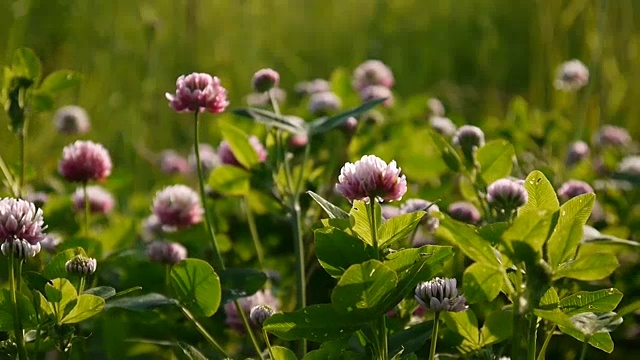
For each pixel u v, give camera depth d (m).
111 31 1.93
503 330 0.92
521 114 1.29
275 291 1.08
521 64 2.18
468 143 1.04
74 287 0.94
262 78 1.09
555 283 1.01
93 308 0.92
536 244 0.86
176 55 1.89
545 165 1.22
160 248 1.05
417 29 2.26
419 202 1.04
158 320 1.03
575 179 1.22
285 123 1.04
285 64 2.04
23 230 0.91
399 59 2.09
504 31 2.31
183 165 1.42
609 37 1.60
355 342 0.94
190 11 1.84
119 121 1.68
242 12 1.99
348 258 0.89
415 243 1.09
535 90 1.75
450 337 0.93
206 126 1.66
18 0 1.86
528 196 0.91
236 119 1.28
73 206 1.18
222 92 1.01
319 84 1.46
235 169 1.06
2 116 1.42
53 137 1.48
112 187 1.25
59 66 1.85
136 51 1.87
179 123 1.70
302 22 2.25
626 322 1.08
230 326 1.03
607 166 1.25
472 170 1.03
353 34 2.24
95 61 1.86
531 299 0.87
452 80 2.08
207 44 1.94
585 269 0.87
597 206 1.13
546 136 1.26
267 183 1.05
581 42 1.71
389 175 0.89
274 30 2.15
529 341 0.90
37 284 0.95
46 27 1.91
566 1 1.66
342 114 1.04
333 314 0.89
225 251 1.15
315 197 0.91
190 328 1.04
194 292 0.96
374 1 2.31
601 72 1.42
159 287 1.06
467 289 0.88
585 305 0.90
